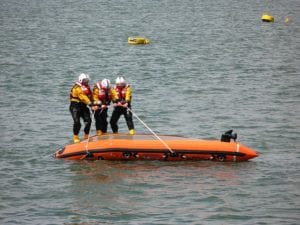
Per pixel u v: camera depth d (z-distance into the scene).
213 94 72.00
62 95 71.50
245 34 152.38
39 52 117.00
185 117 59.44
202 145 41.22
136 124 56.34
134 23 183.00
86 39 141.25
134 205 34.31
